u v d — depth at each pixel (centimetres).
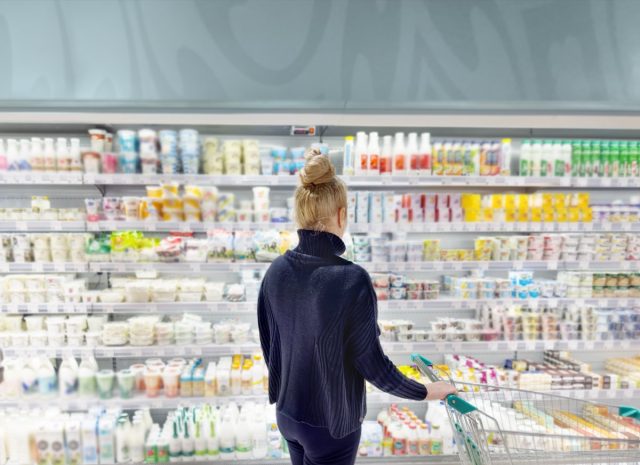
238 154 306
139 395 301
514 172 363
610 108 235
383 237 314
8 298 297
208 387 297
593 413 313
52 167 293
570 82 234
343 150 346
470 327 315
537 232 369
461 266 313
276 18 230
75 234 299
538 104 233
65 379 294
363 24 231
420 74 232
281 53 229
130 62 226
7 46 224
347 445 154
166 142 298
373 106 231
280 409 156
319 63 230
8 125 324
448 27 233
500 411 277
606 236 322
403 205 311
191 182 298
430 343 309
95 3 226
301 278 151
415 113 233
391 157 310
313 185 154
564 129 353
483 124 260
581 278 321
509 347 311
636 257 323
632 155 317
